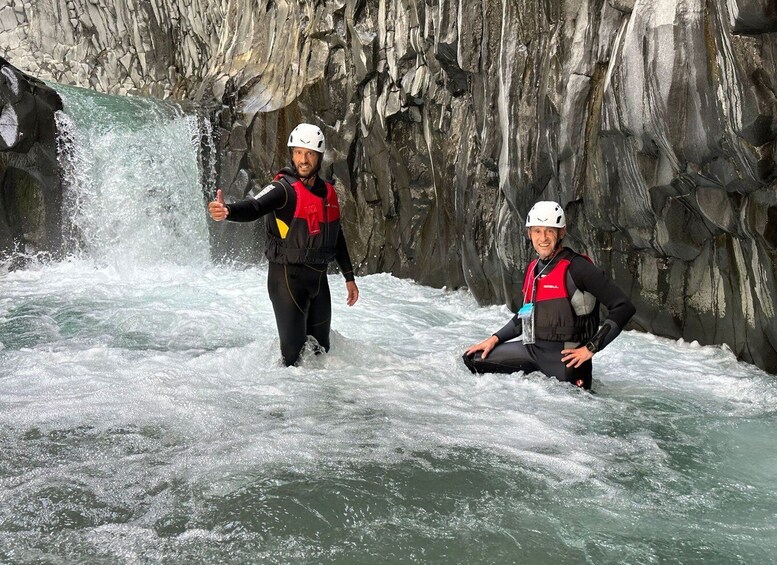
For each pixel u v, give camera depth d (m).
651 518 2.66
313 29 9.30
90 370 4.48
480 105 6.70
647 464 3.16
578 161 5.46
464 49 6.60
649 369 4.70
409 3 7.96
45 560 2.34
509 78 5.91
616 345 5.32
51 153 8.50
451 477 3.00
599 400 3.99
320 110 9.12
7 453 3.19
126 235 9.03
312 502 2.76
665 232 5.07
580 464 3.15
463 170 7.12
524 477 3.01
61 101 8.76
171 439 3.36
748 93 3.81
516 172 5.94
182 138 9.48
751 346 4.73
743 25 3.75
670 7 4.27
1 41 15.41
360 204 9.06
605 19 5.10
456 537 2.52
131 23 14.98
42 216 8.57
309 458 3.17
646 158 4.84
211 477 2.97
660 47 4.33
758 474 3.07
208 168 9.73
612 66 4.88
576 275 4.09
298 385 4.21
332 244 4.50
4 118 8.06
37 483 2.89
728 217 4.51
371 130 8.67
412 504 2.76
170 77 14.81
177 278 8.34
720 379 4.42
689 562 2.36
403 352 5.30
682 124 4.31
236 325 6.00
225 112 9.84
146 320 6.06
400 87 8.23
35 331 5.66
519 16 5.82
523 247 6.32
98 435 3.40
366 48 8.56
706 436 3.51
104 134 8.95
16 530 2.53
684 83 4.23
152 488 2.86
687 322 5.30
